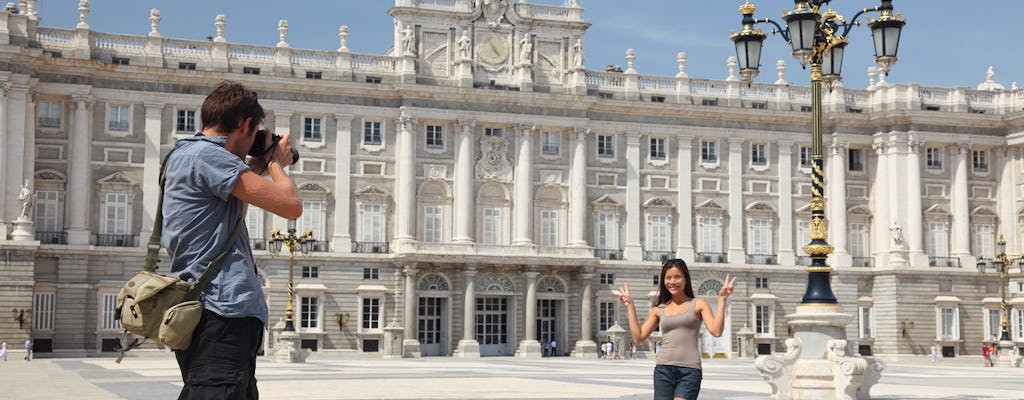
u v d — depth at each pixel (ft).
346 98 292.61
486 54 303.27
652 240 313.94
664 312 52.70
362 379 153.99
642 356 300.81
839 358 97.60
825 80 108.88
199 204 27.84
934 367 256.11
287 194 28.27
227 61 284.41
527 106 302.86
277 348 246.88
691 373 51.47
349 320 289.33
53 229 271.08
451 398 114.62
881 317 321.73
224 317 27.37
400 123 294.46
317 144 290.56
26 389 130.82
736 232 319.47
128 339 28.30
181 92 281.13
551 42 308.60
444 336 294.46
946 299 322.34
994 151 333.21
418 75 297.53
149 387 135.33
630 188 312.50
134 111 278.46
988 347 304.91
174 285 27.04
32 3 272.10
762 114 320.29
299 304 285.84
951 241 327.47
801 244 324.80
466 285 291.99
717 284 314.76
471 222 297.33
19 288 258.37
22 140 261.85
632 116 313.53
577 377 166.40
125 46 278.46
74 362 232.32
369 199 293.43
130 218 276.62
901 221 322.55
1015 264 326.44
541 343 303.89
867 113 325.62
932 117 323.78
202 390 26.96
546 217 305.73
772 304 318.24
